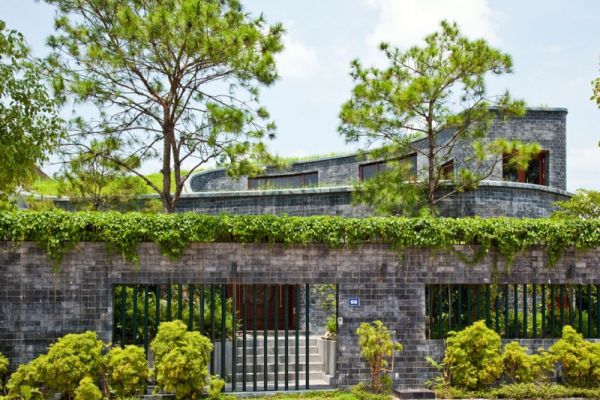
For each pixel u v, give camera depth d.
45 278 12.99
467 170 18.66
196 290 16.78
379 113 18.06
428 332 14.76
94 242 13.20
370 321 13.91
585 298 16.73
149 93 17.77
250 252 13.66
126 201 19.83
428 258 14.23
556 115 22.19
